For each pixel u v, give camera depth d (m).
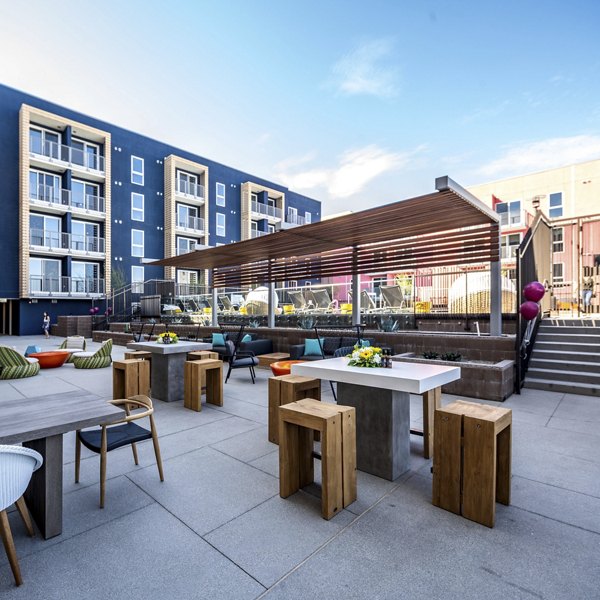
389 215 6.16
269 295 10.65
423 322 9.24
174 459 3.26
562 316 9.43
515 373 5.78
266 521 2.31
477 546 2.07
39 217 19.73
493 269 6.54
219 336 9.24
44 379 6.98
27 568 1.89
